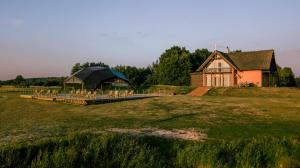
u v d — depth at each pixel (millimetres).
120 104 29688
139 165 10445
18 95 55469
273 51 55469
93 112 24016
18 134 14398
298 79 75562
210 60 57531
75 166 10219
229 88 46188
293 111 22281
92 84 57812
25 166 9742
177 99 33188
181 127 16109
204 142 12484
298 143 12445
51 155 10242
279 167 11172
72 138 11477
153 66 93688
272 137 13383
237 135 14180
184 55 77625
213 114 20984
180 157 11109
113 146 11352
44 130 15461
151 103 29297
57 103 35938
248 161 10984
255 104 27047
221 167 10688
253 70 53062
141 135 13789
